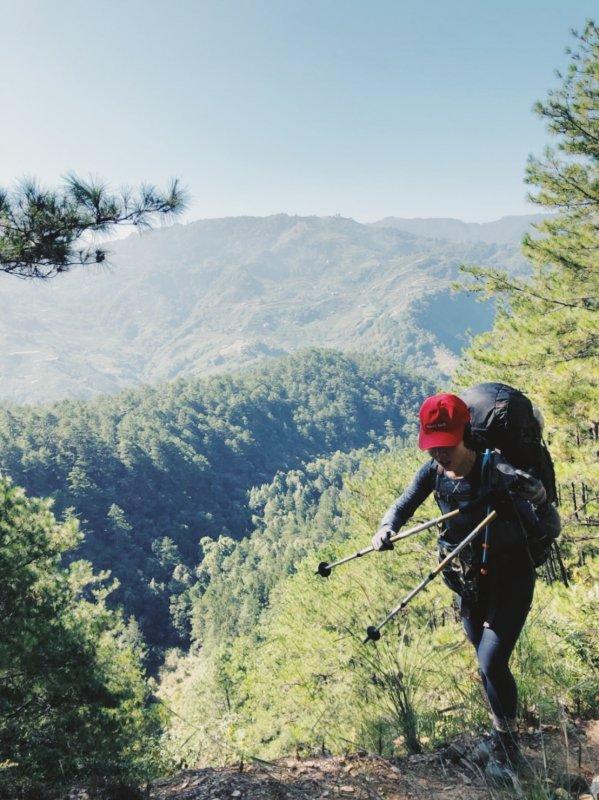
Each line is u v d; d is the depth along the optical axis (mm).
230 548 163500
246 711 12195
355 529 12438
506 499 2324
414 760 2738
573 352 7621
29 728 6426
